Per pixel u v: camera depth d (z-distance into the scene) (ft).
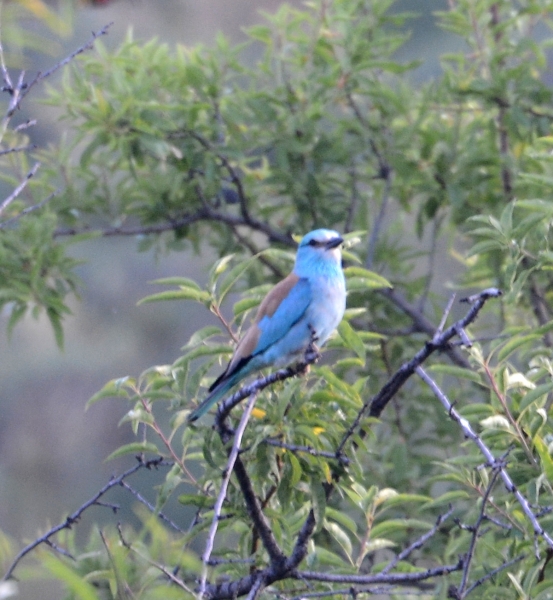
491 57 43.29
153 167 46.26
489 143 44.34
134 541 22.04
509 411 25.67
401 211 48.19
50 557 15.89
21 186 24.11
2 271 41.14
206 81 44.27
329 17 44.93
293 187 44.24
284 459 23.85
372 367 44.78
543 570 24.62
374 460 38.14
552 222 29.68
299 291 28.84
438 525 25.27
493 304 35.91
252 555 25.98
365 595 25.55
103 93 42.91
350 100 45.91
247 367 27.84
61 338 41.14
